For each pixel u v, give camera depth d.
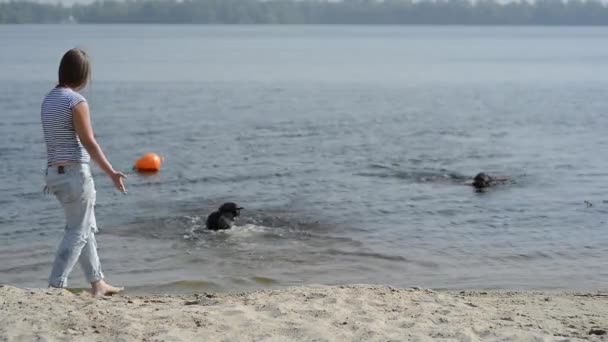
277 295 11.86
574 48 179.75
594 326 10.65
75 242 10.70
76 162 10.35
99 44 167.88
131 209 21.72
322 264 16.98
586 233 19.84
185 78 73.62
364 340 9.34
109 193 23.69
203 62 103.25
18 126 37.66
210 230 19.66
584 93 62.66
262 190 24.52
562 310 11.94
